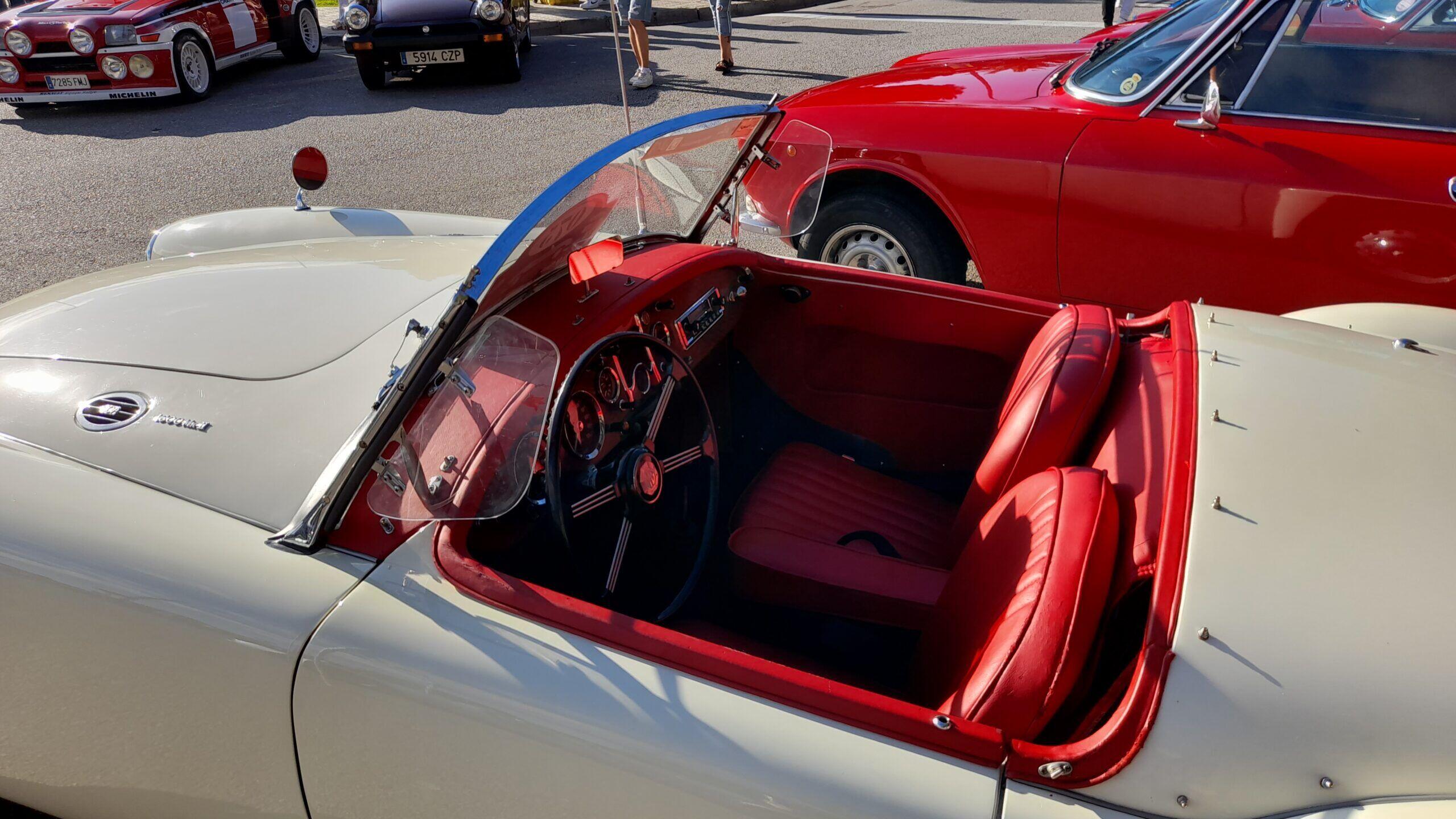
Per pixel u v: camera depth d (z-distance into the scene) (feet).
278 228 10.46
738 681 4.64
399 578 5.18
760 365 9.82
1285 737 4.11
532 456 5.42
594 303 7.18
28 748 5.91
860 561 6.36
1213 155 10.70
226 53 31.30
